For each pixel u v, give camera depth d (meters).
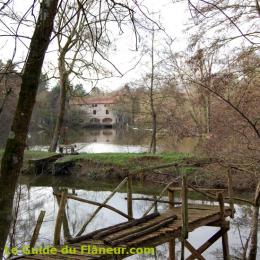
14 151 3.24
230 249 10.50
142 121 33.25
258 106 9.37
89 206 14.96
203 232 11.98
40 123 29.69
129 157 22.66
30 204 12.39
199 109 21.19
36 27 3.29
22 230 9.98
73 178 22.64
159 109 27.14
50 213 11.69
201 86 9.61
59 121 24.72
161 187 18.08
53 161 22.94
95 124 77.44
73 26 4.48
